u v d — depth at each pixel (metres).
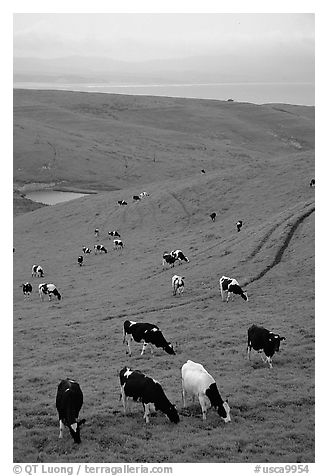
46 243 59.56
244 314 28.50
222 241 45.50
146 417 17.28
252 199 58.16
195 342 25.11
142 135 147.12
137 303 33.47
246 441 16.20
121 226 61.28
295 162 66.62
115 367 22.64
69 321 31.12
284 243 39.31
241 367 21.92
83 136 139.00
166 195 66.38
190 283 35.78
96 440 16.22
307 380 20.28
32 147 119.19
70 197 95.06
